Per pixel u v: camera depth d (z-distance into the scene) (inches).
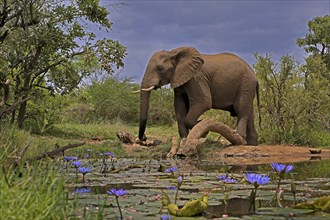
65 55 574.2
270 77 622.8
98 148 442.0
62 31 555.8
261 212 133.2
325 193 177.6
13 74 574.9
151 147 496.7
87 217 123.1
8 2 554.3
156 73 490.6
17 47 533.3
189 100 492.4
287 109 607.2
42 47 558.6
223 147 477.7
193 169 311.1
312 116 636.7
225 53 536.7
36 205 103.2
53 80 597.9
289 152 475.8
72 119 868.6
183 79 484.4
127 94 1017.5
